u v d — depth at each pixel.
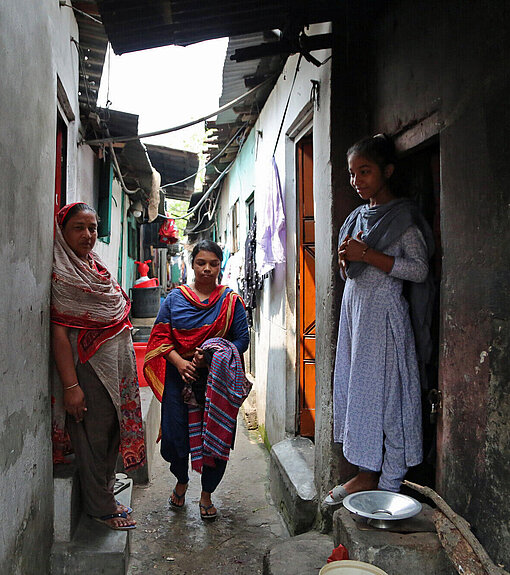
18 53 1.96
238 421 6.63
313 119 3.64
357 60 3.12
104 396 2.72
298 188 4.58
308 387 4.50
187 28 2.90
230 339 3.78
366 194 2.57
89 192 5.03
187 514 3.79
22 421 2.03
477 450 1.88
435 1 2.21
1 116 1.76
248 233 6.77
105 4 2.61
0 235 1.75
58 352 2.61
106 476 2.84
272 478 4.17
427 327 2.48
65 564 2.55
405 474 2.53
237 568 3.06
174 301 3.73
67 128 4.01
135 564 3.07
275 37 4.20
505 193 1.71
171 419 3.62
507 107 1.70
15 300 1.94
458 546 1.87
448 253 2.10
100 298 2.69
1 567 1.75
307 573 2.49
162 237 10.91
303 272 4.54
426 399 2.60
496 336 1.77
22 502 2.02
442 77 2.15
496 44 1.76
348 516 2.33
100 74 4.70
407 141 2.54
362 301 2.48
